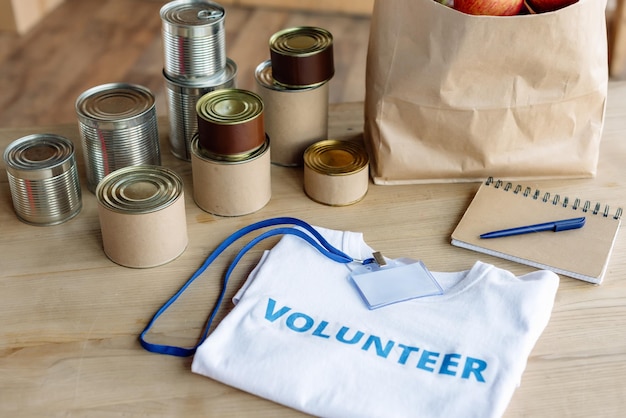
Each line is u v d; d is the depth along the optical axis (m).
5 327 0.86
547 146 1.05
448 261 0.95
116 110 1.01
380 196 1.06
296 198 1.05
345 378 0.77
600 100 1.03
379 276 0.89
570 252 0.94
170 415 0.76
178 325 0.86
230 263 0.95
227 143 0.96
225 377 0.78
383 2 0.98
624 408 0.77
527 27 0.94
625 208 1.03
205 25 1.01
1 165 1.11
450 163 1.06
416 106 1.01
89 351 0.83
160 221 0.91
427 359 0.79
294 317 0.84
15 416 0.76
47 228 1.00
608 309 0.88
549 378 0.80
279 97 1.05
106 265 0.94
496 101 1.00
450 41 0.95
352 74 2.22
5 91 2.14
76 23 2.50
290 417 0.76
